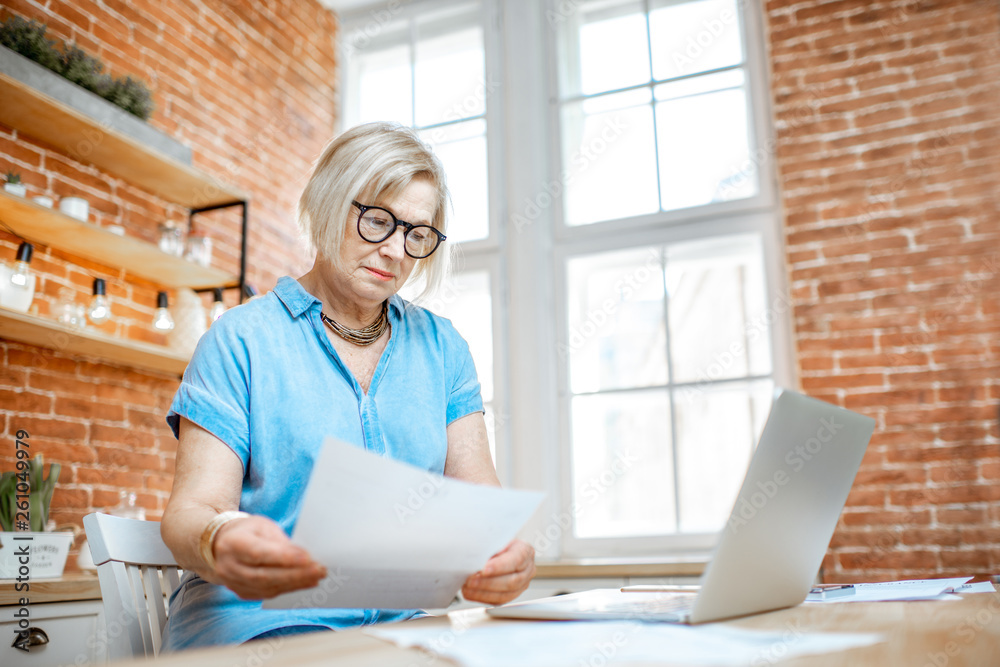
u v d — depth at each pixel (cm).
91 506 259
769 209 336
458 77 408
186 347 283
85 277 269
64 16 275
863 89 325
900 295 304
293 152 383
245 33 361
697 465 1065
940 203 306
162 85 312
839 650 55
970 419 288
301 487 106
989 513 279
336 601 76
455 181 389
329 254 115
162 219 301
